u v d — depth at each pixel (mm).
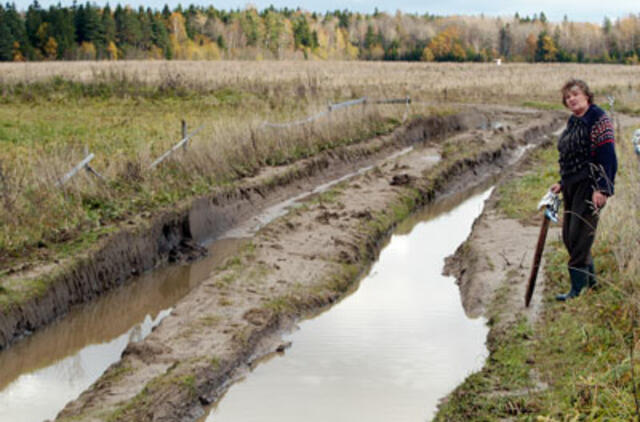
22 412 6410
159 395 6016
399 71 57469
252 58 127375
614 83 43250
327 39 144250
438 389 6516
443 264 10523
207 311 7949
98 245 9602
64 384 7008
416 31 140375
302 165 15984
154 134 18000
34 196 10211
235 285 8750
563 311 6879
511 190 13719
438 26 141500
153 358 6832
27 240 9422
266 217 13320
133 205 11320
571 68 70438
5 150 14984
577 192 6652
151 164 12695
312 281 9078
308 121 18500
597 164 6441
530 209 11688
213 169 13727
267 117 19938
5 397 6750
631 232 7422
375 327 8016
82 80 30297
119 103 25828
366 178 15297
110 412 5766
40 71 39219
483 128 25922
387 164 17312
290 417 6090
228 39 130125
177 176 12820
